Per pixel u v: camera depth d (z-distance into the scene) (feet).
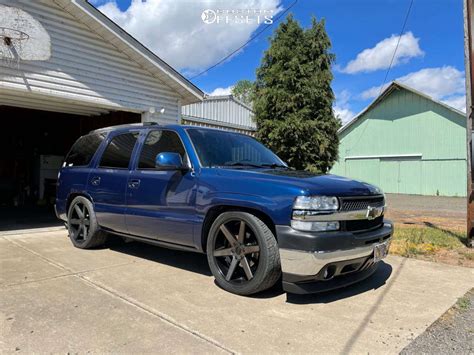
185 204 13.46
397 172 86.69
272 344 9.10
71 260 16.17
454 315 11.23
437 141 80.38
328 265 10.96
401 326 10.34
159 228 14.33
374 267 13.48
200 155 13.94
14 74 21.27
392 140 87.45
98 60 25.40
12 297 11.61
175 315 10.60
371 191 12.76
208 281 13.64
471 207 20.38
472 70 20.70
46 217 30.19
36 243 19.54
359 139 93.15
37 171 42.01
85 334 9.32
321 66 48.83
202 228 13.01
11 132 43.45
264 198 11.49
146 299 11.74
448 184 78.69
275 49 48.32
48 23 22.77
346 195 11.62
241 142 16.17
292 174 12.91
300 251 10.71
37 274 14.02
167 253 17.63
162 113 29.78
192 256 17.16
